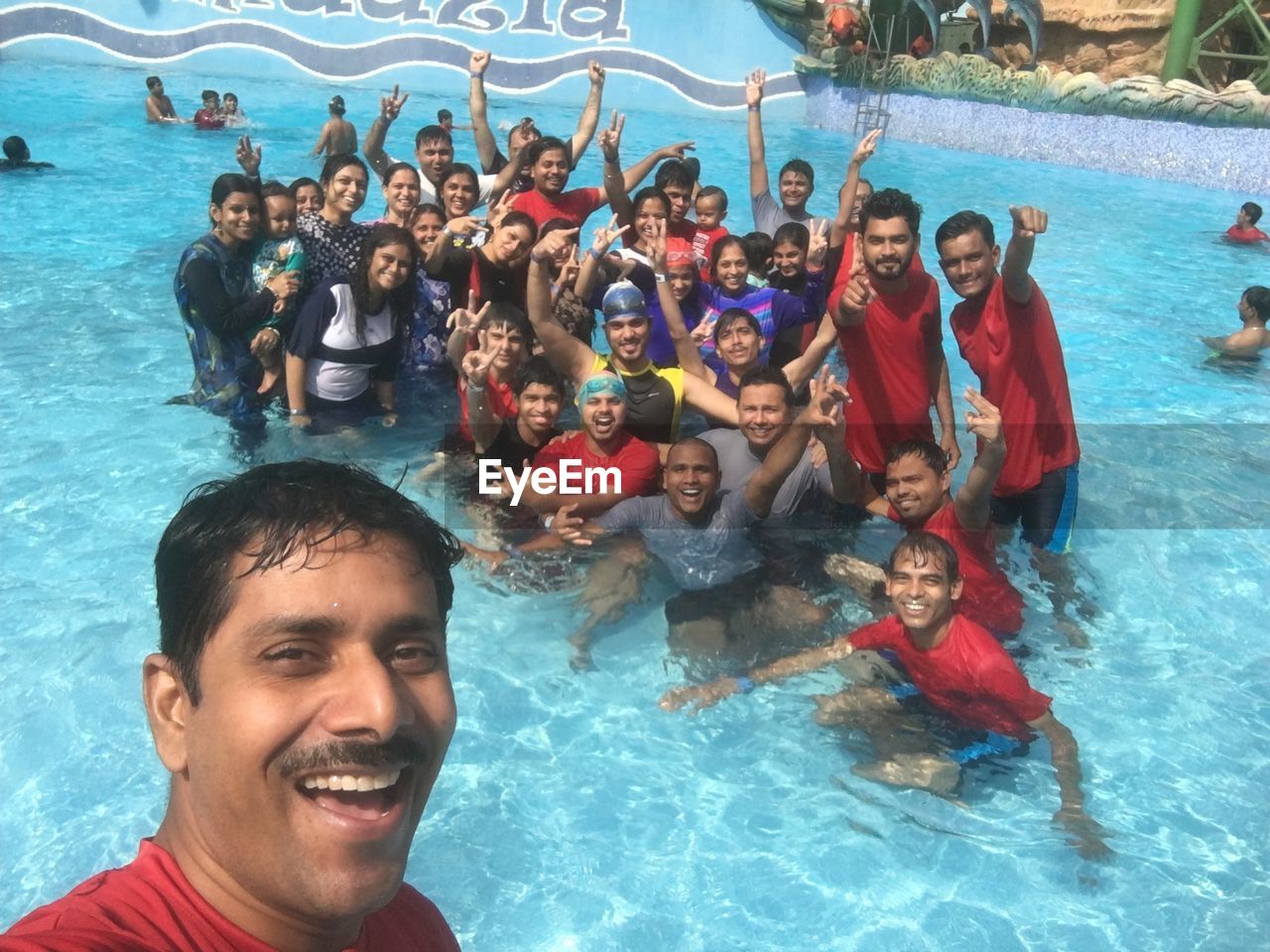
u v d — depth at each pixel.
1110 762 4.16
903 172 17.47
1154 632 5.04
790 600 4.98
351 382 6.46
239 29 22.38
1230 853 3.72
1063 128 18.94
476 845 3.64
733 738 4.22
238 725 1.04
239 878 1.07
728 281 7.04
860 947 3.30
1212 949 3.32
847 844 3.72
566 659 4.62
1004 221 14.14
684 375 5.79
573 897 3.45
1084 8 20.84
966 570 4.88
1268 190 16.55
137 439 6.21
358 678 1.06
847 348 5.68
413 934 1.36
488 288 7.00
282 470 1.17
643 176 8.48
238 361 6.56
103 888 1.09
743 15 22.81
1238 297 11.00
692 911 3.42
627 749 4.14
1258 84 20.27
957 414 7.76
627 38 22.94
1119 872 3.62
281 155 15.39
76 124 16.55
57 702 4.13
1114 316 10.16
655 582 5.07
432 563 1.18
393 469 5.95
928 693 4.33
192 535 1.11
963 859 3.67
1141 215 14.74
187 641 1.08
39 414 6.48
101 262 9.77
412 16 22.58
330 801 1.06
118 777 3.80
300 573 1.07
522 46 22.83
